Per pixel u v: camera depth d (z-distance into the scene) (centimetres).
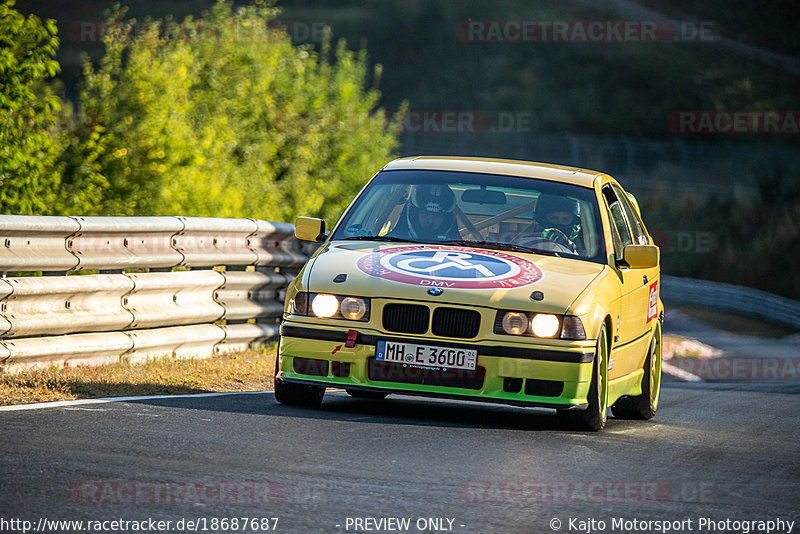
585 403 2644
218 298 3959
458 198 3028
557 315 2614
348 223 3055
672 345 9188
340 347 2644
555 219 2981
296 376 2700
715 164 19225
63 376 2992
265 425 2430
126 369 3284
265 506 1688
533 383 2608
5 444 2017
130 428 2270
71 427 2238
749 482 2133
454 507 1759
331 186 9031
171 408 2606
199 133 7681
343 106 9400
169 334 3616
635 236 3434
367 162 9362
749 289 12788
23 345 2995
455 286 2647
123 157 7156
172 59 7731
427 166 3156
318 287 2705
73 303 3219
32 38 5078
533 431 2636
